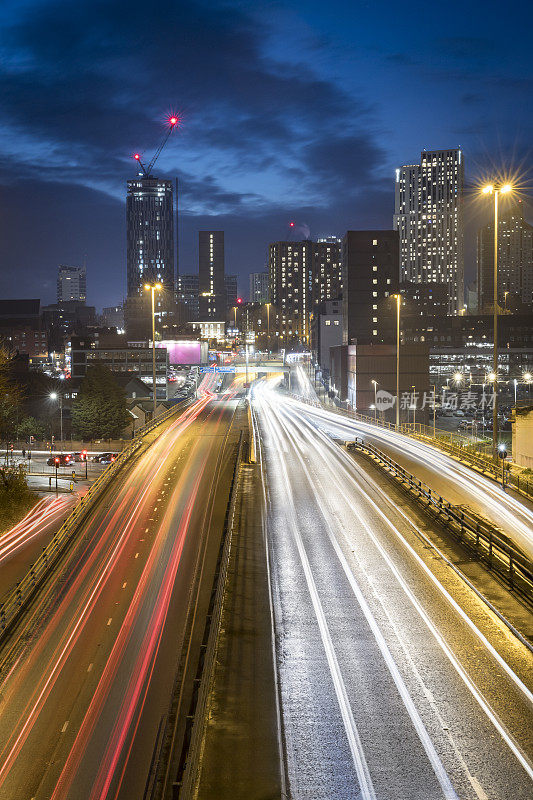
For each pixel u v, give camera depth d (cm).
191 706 1853
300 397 13438
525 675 2005
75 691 2112
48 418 10525
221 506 4284
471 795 1481
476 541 3139
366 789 1503
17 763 1750
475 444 7925
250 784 1519
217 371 18038
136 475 5275
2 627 2567
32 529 4531
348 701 1872
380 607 2538
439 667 2059
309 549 3259
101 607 2781
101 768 1719
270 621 2422
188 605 2761
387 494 4400
